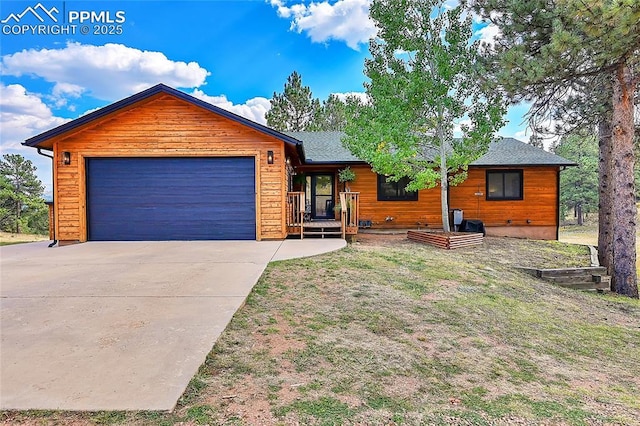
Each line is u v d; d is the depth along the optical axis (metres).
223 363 2.82
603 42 6.38
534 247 10.95
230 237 9.35
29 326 3.36
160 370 2.59
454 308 4.68
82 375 2.50
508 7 7.83
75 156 9.08
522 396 2.71
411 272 6.27
